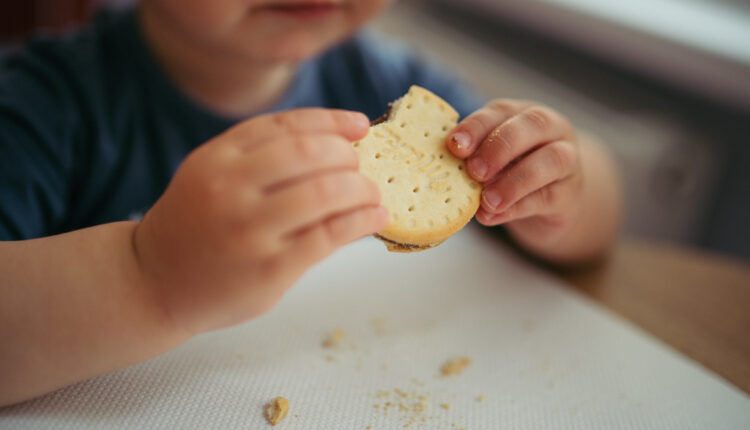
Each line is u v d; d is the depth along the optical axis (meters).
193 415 0.28
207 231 0.25
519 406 0.30
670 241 0.76
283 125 0.27
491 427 0.29
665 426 0.29
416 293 0.37
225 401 0.29
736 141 0.73
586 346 0.34
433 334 0.34
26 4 0.68
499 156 0.30
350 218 0.26
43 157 0.40
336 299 0.36
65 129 0.42
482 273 0.40
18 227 0.37
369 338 0.33
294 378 0.30
